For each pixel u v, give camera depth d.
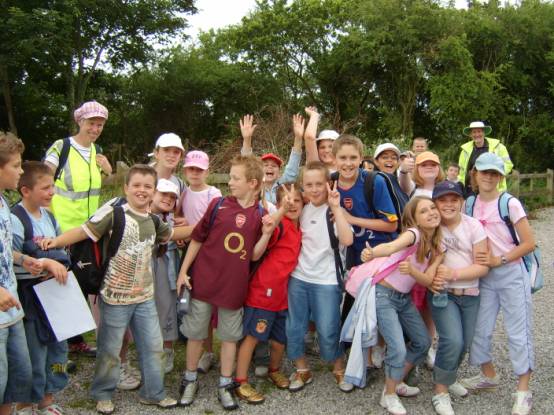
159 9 20.45
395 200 3.63
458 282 3.25
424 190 4.31
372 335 3.23
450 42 16.39
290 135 12.29
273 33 20.98
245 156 3.48
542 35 17.59
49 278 2.94
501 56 17.62
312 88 22.31
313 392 3.55
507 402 3.41
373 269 3.36
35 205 2.96
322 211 3.53
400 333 3.23
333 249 3.45
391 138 16.64
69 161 3.96
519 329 3.25
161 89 23.23
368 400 3.44
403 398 3.46
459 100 16.34
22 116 19.94
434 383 3.43
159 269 3.62
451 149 16.02
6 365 2.63
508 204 3.28
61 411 3.14
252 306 3.41
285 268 3.46
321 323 3.44
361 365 3.25
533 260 3.41
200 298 3.33
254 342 3.44
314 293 3.46
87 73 20.92
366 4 18.28
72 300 2.97
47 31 16.33
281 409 3.31
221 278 3.29
